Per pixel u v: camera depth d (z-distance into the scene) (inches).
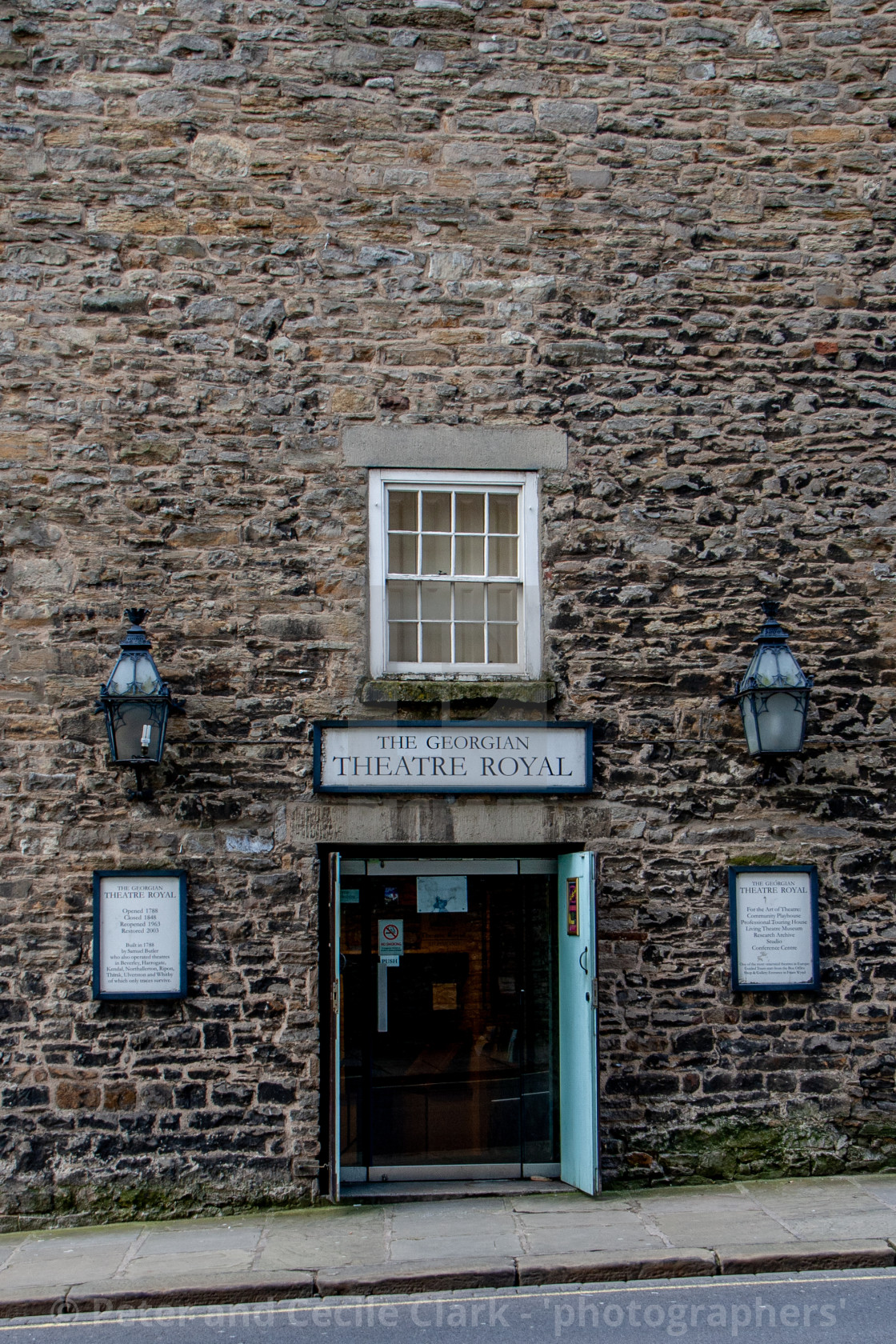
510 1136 283.7
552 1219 251.6
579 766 283.7
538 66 301.0
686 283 299.7
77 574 278.7
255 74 293.1
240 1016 269.1
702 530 295.3
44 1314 213.9
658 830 285.1
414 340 291.6
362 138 294.7
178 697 277.6
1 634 275.0
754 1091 279.1
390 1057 282.0
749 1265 226.1
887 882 289.4
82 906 269.6
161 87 290.5
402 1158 279.9
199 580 281.3
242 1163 264.4
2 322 281.6
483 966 286.5
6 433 279.7
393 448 288.4
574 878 277.9
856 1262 227.9
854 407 301.0
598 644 289.6
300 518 285.4
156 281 286.5
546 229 297.3
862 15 309.6
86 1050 265.1
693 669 291.0
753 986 280.8
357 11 297.3
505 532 296.7
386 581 288.4
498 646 295.0
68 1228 256.5
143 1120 263.7
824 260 303.3
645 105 302.7
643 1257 226.5
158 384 284.8
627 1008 278.7
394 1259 229.0
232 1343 199.2
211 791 275.4
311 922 273.7
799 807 289.7
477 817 280.1
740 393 298.8
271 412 286.8
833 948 285.9
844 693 293.9
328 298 290.5
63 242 285.3
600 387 295.6
